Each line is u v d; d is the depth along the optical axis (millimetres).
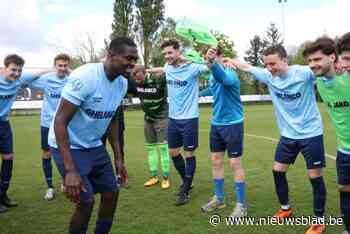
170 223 5344
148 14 47906
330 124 17484
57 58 6312
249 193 6633
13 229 5277
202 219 5488
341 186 4574
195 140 6234
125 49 3605
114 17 49219
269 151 10812
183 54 6246
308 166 4926
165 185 7203
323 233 4895
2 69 5859
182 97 6254
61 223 5496
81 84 3592
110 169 4098
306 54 4391
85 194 3789
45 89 6492
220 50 5430
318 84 4477
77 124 3791
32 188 7398
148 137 7406
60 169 3861
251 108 33219
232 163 5586
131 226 5250
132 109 33719
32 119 25531
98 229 4180
